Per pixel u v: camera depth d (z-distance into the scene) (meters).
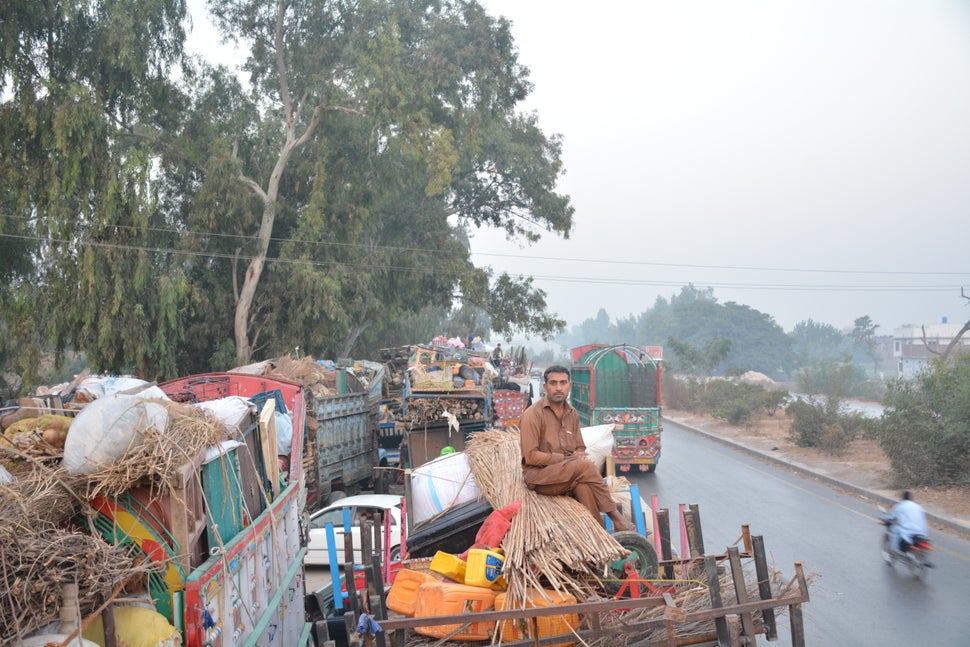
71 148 22.92
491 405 17.12
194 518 4.54
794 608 4.74
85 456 4.25
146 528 4.32
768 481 18.67
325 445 15.66
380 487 17.86
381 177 31.81
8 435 5.02
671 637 4.27
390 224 37.06
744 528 5.12
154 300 25.41
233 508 5.34
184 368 30.31
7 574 3.45
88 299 23.56
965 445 16.23
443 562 4.93
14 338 23.94
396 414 18.27
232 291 30.12
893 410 18.03
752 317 103.19
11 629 3.40
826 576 10.61
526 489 5.68
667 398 43.75
